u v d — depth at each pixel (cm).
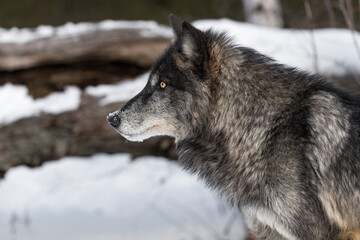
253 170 677
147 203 1116
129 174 1202
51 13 2222
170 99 727
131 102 748
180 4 2295
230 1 2194
